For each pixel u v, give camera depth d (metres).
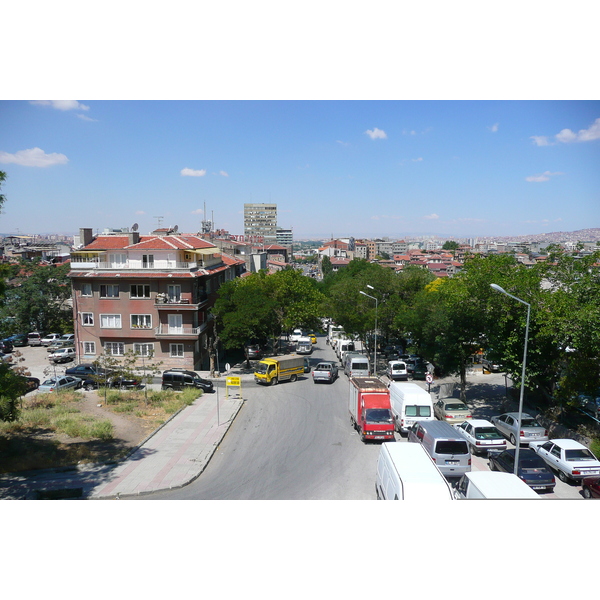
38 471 22.41
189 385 39.25
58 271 63.94
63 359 49.59
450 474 20.55
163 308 44.22
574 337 23.64
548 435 26.61
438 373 44.88
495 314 29.11
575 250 29.97
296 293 52.06
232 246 75.88
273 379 42.12
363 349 58.59
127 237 47.84
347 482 21.36
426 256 182.62
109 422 28.83
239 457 24.77
